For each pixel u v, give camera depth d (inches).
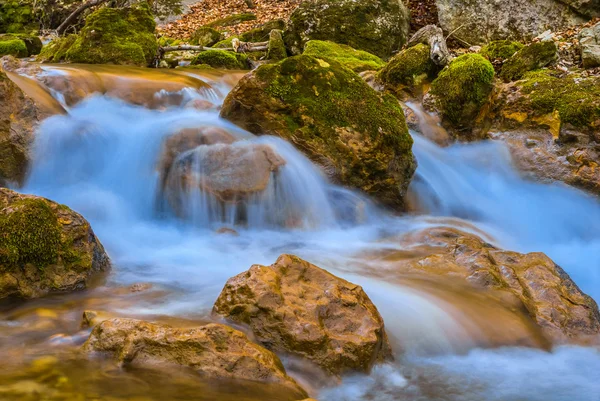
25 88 268.8
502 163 337.4
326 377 139.3
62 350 133.1
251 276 151.3
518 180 331.3
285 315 143.8
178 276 190.1
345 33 521.3
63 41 443.5
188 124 269.0
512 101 346.6
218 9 862.5
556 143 327.0
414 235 247.0
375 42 523.5
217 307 150.7
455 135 356.2
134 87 315.6
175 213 243.0
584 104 321.7
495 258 206.1
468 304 180.7
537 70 380.5
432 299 180.4
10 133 237.3
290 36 534.9
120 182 253.4
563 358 164.7
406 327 164.4
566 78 352.2
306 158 263.6
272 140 265.3
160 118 293.3
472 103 347.6
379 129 266.5
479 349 163.6
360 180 267.4
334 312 148.4
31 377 120.6
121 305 162.7
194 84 345.7
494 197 325.7
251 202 240.2
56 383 119.0
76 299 166.4
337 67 279.3
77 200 240.5
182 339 129.5
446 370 152.9
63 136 252.4
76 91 291.9
